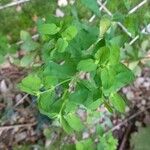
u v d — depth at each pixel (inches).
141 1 14.0
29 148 14.0
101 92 7.9
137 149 14.3
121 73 7.7
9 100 13.9
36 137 14.0
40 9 14.0
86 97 8.1
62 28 8.4
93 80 8.0
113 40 9.0
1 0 13.6
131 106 14.6
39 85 8.1
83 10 13.9
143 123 14.6
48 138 13.6
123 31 13.6
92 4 9.3
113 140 12.0
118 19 9.6
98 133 12.3
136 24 10.2
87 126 13.9
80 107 11.2
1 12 13.9
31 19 14.0
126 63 12.9
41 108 8.3
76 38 8.5
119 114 14.5
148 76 14.5
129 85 14.5
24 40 12.4
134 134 14.4
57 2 14.0
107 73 7.6
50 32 8.4
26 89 8.1
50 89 8.1
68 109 8.2
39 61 12.5
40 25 8.7
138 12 14.0
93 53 8.0
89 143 10.9
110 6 13.6
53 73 8.1
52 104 8.2
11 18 13.9
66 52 8.4
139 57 13.4
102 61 7.6
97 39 8.7
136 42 13.8
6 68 13.8
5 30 13.9
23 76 13.9
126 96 14.6
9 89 13.9
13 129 14.0
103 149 11.8
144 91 14.6
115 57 7.5
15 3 13.7
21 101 13.9
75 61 8.1
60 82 8.1
